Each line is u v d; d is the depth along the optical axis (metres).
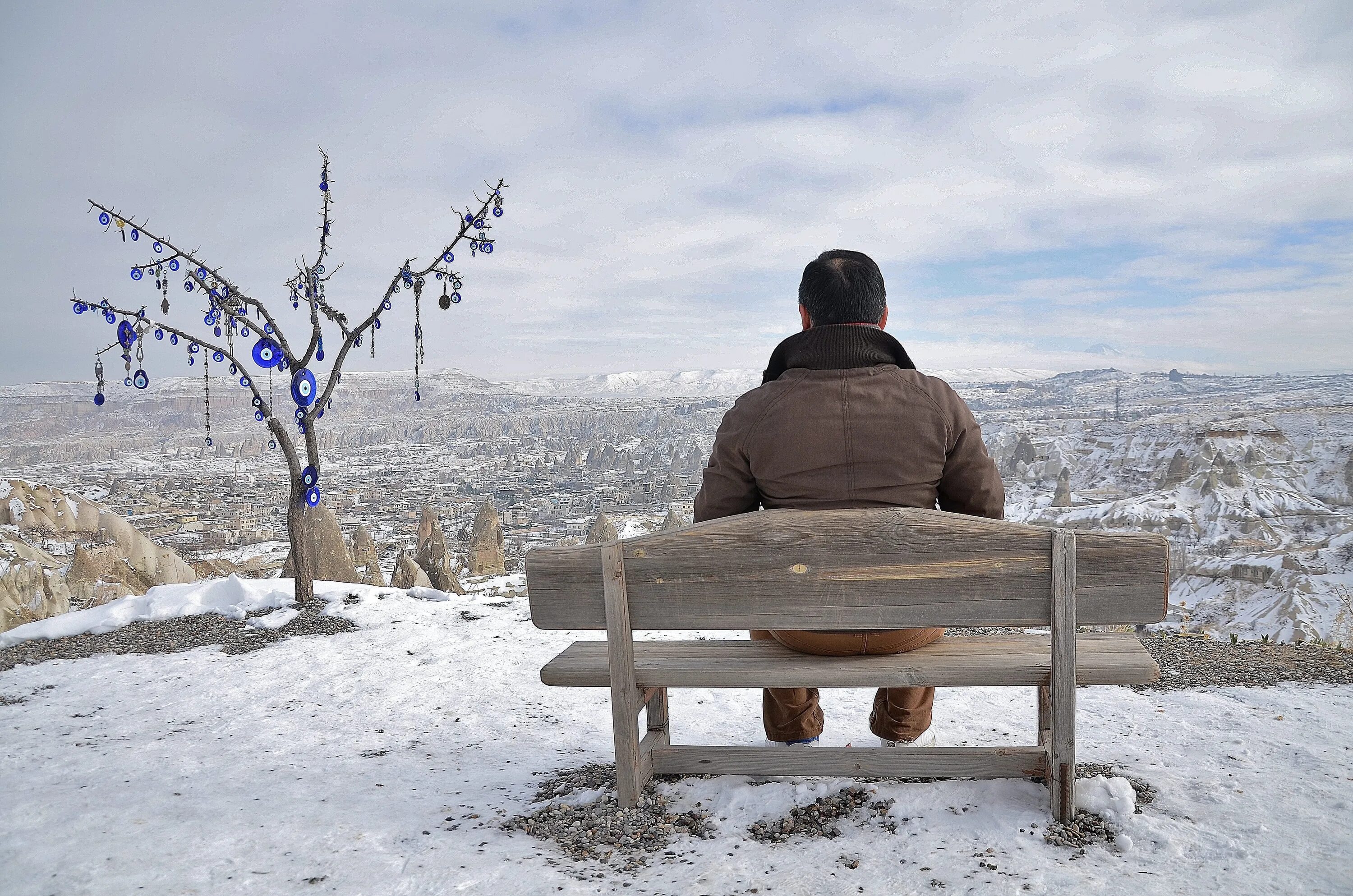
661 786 2.23
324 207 5.96
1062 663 1.81
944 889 1.56
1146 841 1.76
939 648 2.15
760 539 1.90
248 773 2.93
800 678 1.97
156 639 5.55
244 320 5.84
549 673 2.13
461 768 2.97
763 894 1.59
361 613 6.03
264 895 1.66
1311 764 2.37
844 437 2.00
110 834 2.08
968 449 2.06
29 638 5.55
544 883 1.69
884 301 2.24
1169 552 1.74
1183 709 3.21
